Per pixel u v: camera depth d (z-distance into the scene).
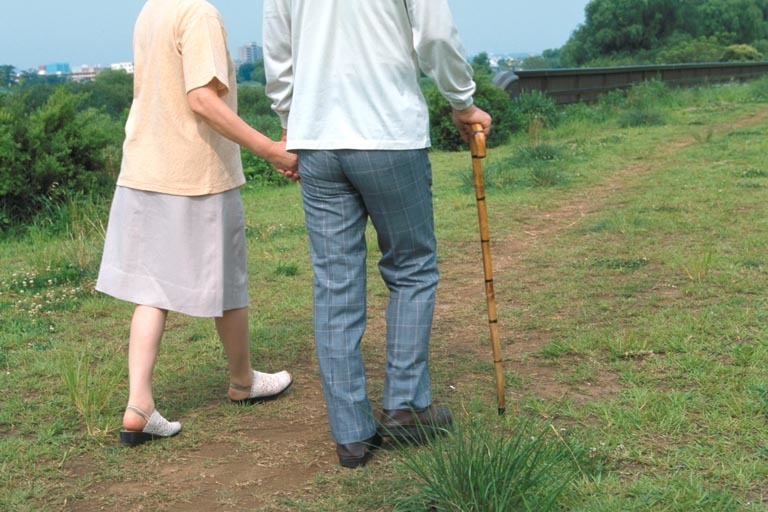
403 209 2.70
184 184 2.94
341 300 2.74
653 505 2.33
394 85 2.62
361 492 2.56
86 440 3.06
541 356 3.80
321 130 2.64
